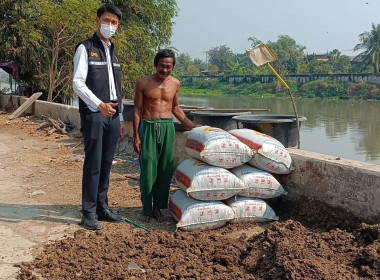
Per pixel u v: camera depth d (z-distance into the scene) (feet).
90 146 9.59
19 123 26.94
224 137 9.80
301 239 7.91
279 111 94.17
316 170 9.95
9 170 15.44
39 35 34.55
